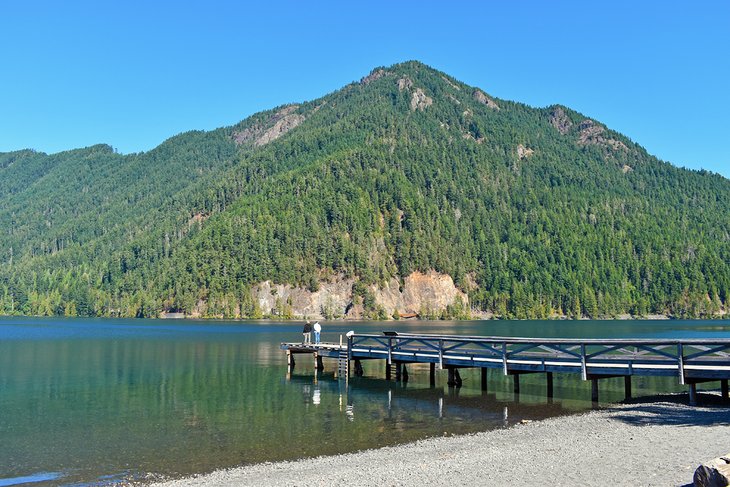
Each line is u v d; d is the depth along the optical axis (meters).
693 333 131.25
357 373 54.12
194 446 28.14
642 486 18.42
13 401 40.38
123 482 23.03
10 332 130.00
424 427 31.91
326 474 22.50
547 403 39.06
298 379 51.62
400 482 20.77
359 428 31.73
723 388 37.41
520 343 41.28
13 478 23.72
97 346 89.19
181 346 89.69
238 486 21.47
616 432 27.97
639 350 38.03
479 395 42.56
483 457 24.00
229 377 52.81
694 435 26.16
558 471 21.06
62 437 30.19
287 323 193.00
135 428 32.09
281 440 29.14
